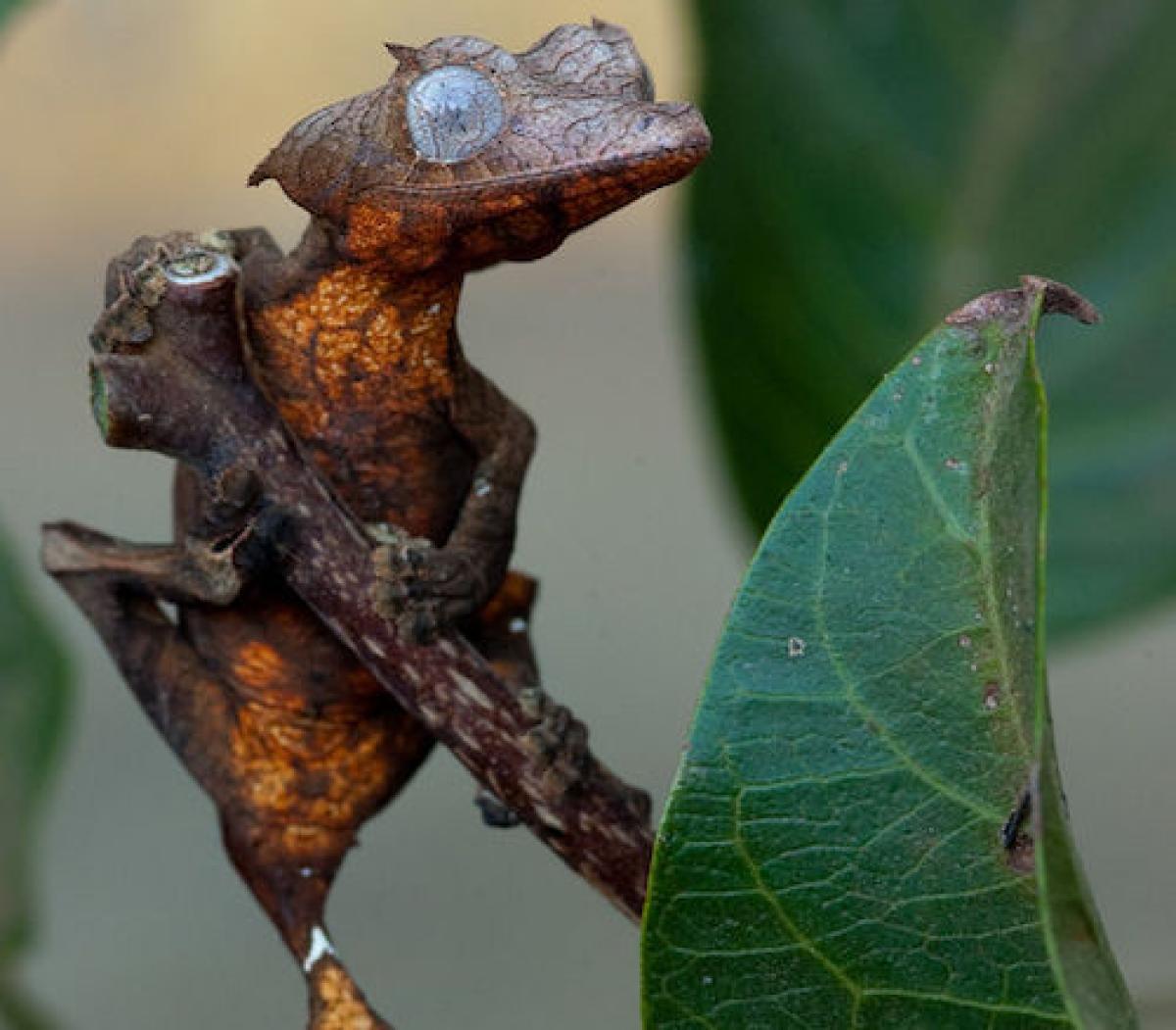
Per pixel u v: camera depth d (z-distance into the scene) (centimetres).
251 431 23
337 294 24
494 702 23
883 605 22
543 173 23
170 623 25
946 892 22
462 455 25
